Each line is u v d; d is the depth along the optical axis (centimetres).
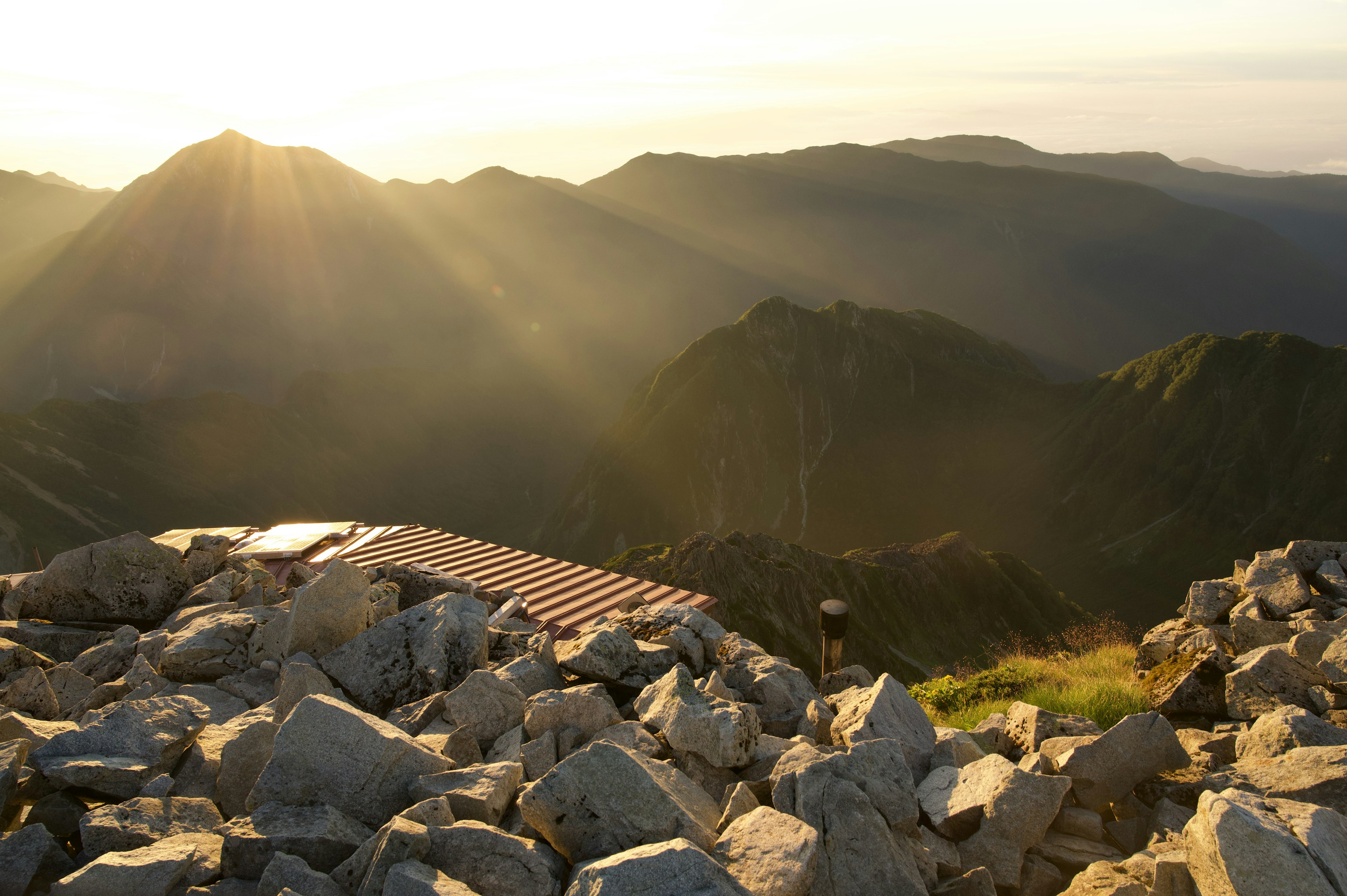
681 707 726
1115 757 732
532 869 519
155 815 580
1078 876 629
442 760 644
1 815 577
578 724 735
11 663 909
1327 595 1151
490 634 1017
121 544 1173
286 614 955
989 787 671
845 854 569
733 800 630
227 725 773
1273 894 495
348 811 602
